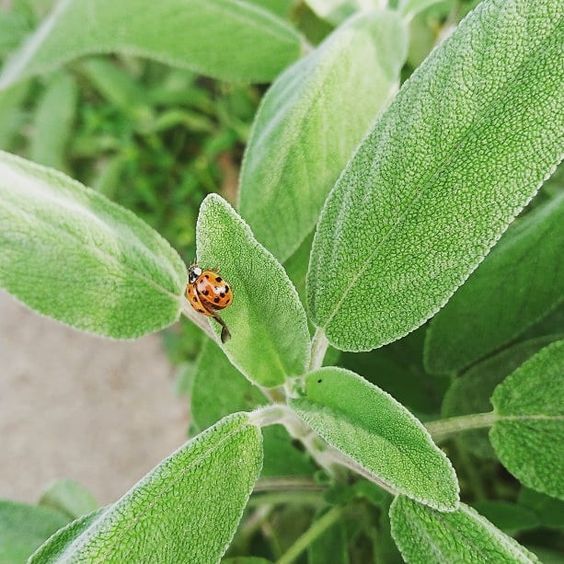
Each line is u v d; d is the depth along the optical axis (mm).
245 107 186
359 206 64
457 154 60
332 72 75
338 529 90
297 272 82
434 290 63
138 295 72
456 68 58
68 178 73
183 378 154
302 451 101
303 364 67
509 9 56
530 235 78
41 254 67
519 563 56
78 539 58
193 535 59
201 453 61
